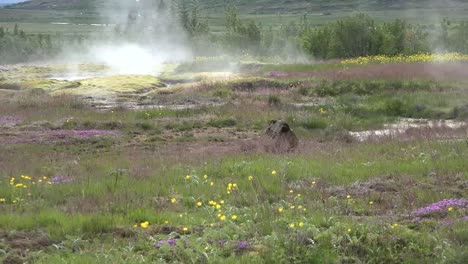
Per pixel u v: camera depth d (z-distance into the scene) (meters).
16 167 16.02
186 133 23.23
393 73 36.34
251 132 23.50
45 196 12.77
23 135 22.06
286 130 19.42
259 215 10.31
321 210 10.91
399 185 13.32
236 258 8.37
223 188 13.05
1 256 8.62
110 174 15.05
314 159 16.69
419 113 27.19
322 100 31.02
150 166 16.09
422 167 14.91
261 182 13.34
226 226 9.60
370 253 8.62
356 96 31.22
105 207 11.52
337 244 8.74
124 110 28.72
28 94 34.22
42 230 10.09
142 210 11.19
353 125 24.80
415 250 8.69
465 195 12.30
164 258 8.55
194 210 11.56
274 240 8.82
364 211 11.31
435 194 12.33
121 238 9.65
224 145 20.45
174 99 32.16
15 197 12.52
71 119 25.11
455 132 21.47
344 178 14.12
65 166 16.39
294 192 12.66
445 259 8.23
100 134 22.52
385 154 17.33
